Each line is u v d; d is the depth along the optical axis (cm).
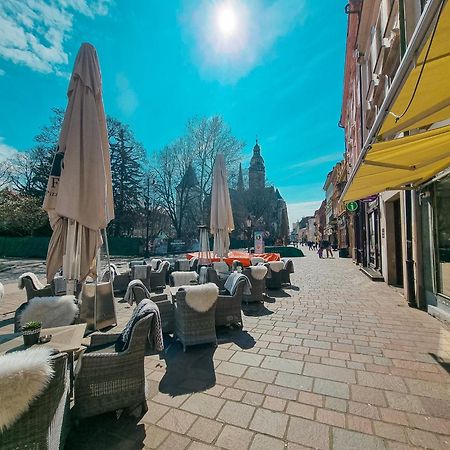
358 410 247
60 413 182
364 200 1268
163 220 3778
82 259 376
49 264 388
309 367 332
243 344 409
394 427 224
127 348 239
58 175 371
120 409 237
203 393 278
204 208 3272
